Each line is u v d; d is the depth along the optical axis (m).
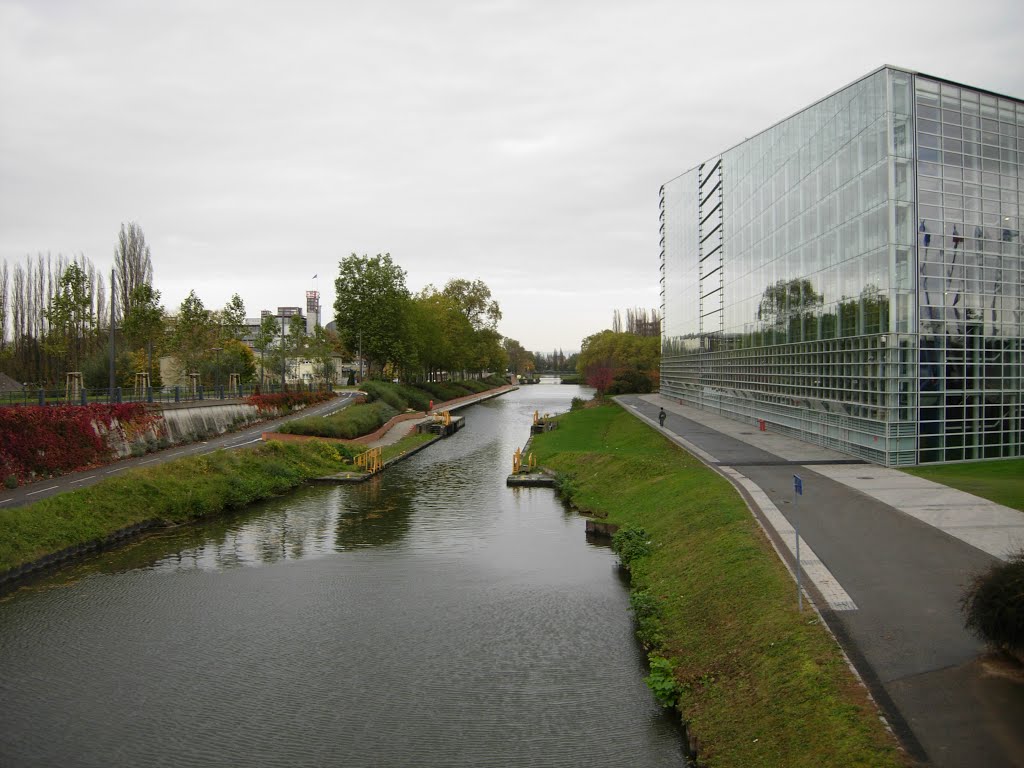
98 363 59.38
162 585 23.00
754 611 15.41
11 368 66.81
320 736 13.73
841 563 17.25
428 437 65.31
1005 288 33.47
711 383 69.00
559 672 16.36
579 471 42.09
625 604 20.81
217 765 12.77
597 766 12.46
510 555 26.41
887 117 31.42
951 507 22.67
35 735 13.85
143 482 31.81
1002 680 11.19
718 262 65.44
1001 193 33.28
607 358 121.00
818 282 40.06
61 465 34.31
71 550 25.91
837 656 12.35
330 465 46.31
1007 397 33.62
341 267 92.12
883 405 32.31
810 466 32.50
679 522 25.00
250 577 23.86
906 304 31.69
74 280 46.75
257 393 63.75
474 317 133.75
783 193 46.25
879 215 32.31
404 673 16.44
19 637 18.73
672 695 14.23
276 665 16.95
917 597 14.81
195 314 63.62
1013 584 11.20
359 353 93.62
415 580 23.42
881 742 9.85
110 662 17.20
